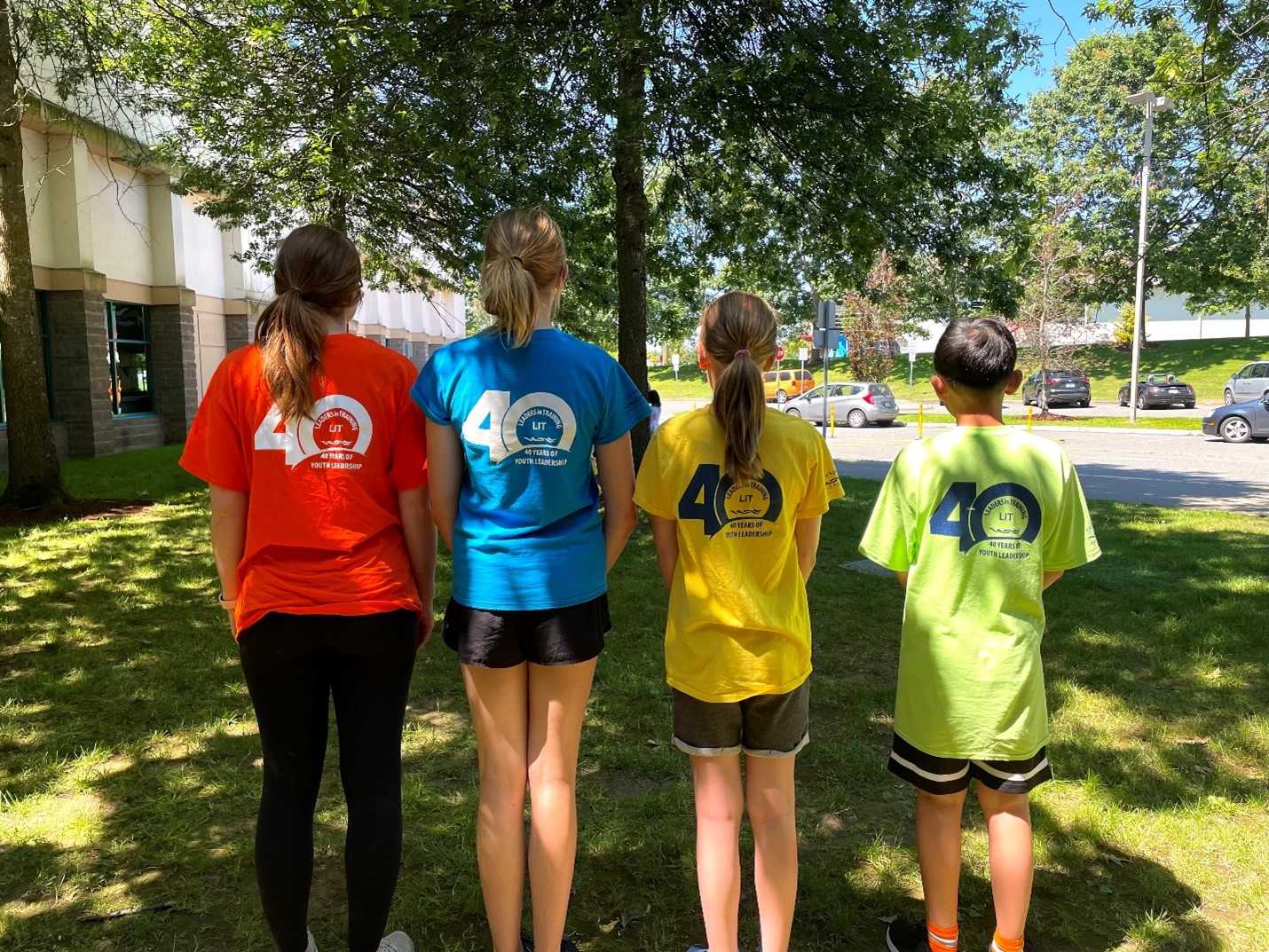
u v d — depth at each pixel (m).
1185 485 13.04
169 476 13.24
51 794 3.29
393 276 15.38
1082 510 2.25
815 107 8.44
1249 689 4.43
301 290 2.13
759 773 2.28
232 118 10.47
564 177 8.73
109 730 3.89
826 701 4.29
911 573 2.31
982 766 2.25
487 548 2.10
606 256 11.61
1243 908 2.60
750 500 2.19
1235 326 56.69
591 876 2.79
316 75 8.64
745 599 2.18
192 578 6.80
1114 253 32.09
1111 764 3.59
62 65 10.86
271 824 2.11
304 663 2.07
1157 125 22.67
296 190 10.91
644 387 9.44
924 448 2.31
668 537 2.30
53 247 15.52
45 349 15.66
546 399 2.09
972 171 9.22
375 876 2.10
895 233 9.52
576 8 7.78
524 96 7.90
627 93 7.91
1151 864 2.83
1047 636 5.31
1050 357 28.53
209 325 21.48
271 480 2.05
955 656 2.22
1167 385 31.84
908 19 8.27
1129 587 6.47
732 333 2.22
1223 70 6.75
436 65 7.84
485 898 2.25
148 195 18.66
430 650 5.04
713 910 2.22
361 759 2.12
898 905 2.65
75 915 2.56
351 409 2.07
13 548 7.85
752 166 10.14
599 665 4.82
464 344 2.16
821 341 19.75
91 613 5.77
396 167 9.44
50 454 10.16
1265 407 19.14
